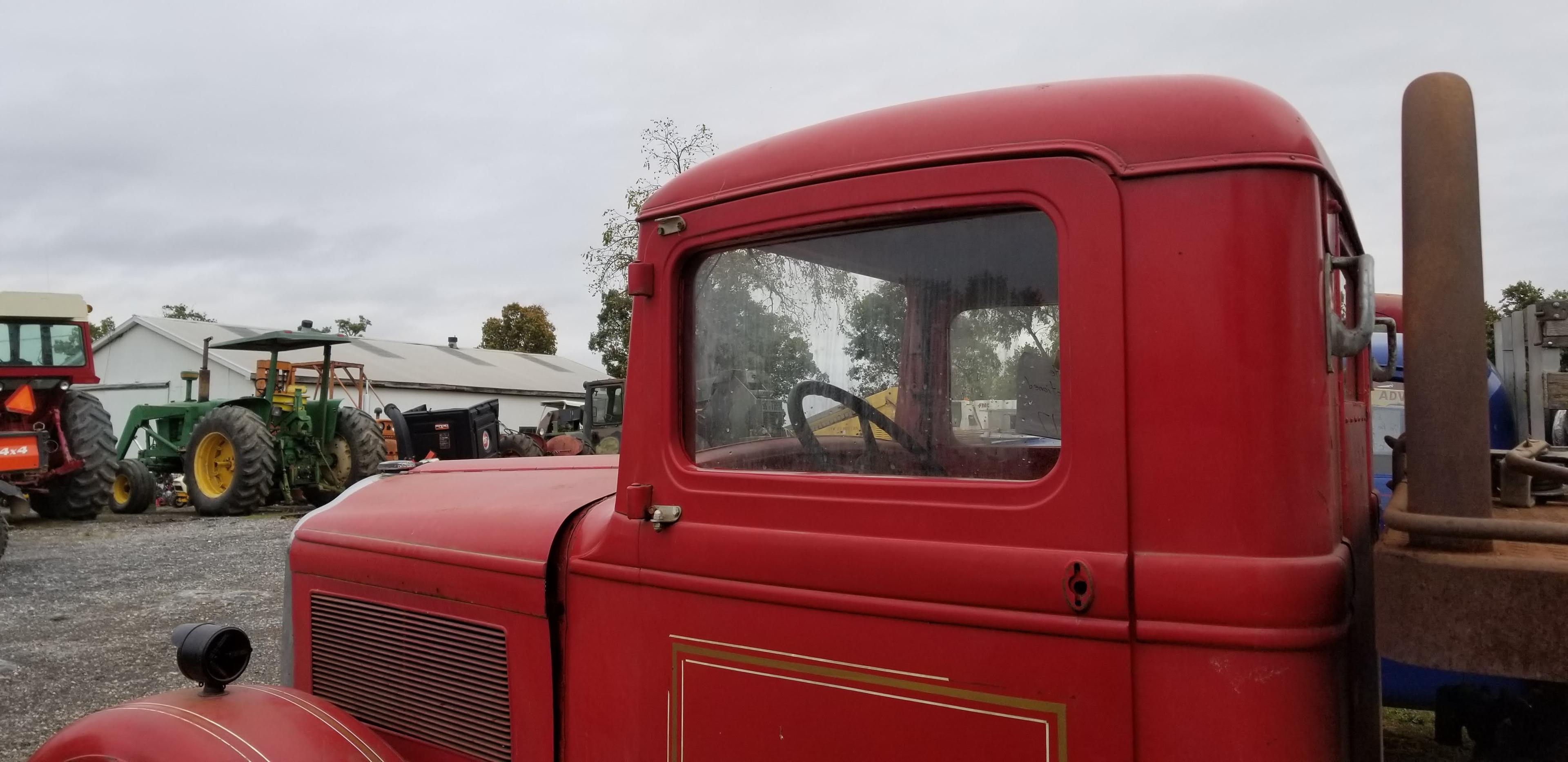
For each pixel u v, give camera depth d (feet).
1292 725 4.00
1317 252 4.22
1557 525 3.74
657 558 5.59
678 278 5.70
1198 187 4.21
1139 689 4.19
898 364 4.99
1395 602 4.02
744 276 5.49
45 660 16.71
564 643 6.10
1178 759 4.11
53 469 35.70
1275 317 4.11
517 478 8.00
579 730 5.96
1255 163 4.14
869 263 5.07
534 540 6.32
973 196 4.64
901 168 4.82
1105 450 4.30
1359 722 4.87
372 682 7.30
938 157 4.72
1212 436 4.13
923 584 4.65
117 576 24.21
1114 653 4.24
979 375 4.77
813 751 4.96
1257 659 4.02
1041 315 4.62
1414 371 4.17
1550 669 3.70
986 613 4.49
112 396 87.86
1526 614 3.75
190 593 22.02
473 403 91.81
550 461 8.90
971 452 4.78
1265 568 4.03
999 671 4.48
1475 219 4.10
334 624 7.67
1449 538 4.02
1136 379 4.27
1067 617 4.32
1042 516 4.42
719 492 5.36
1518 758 5.33
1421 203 4.18
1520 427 13.29
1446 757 7.34
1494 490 5.52
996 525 4.52
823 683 4.93
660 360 5.69
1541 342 12.62
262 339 38.99
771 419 5.37
